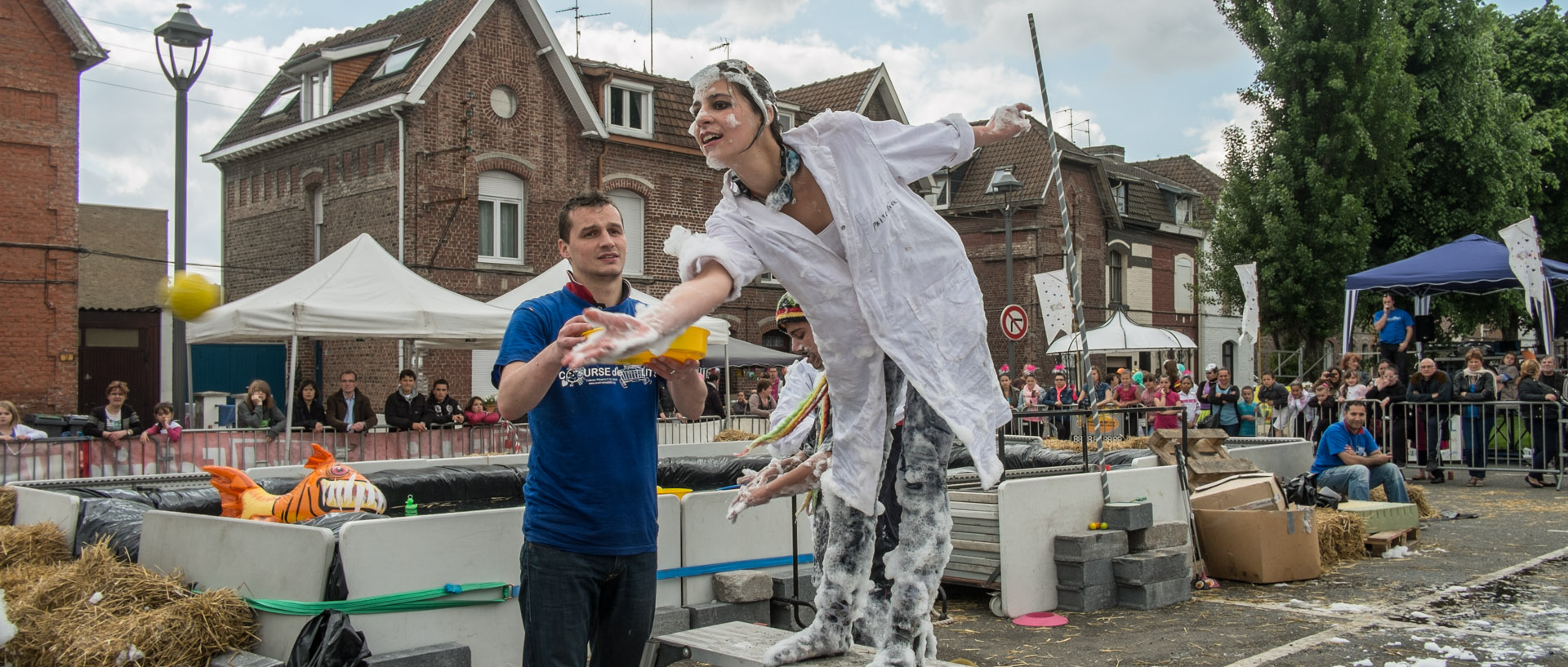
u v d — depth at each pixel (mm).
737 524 5461
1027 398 18953
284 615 4273
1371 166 23328
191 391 21594
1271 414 15570
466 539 4527
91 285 24797
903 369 2586
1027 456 9508
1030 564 6367
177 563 4801
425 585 4406
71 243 17172
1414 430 13547
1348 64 23094
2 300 16469
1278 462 10133
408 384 12961
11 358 16531
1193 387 16891
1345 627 5766
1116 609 6434
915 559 2801
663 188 23391
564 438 3176
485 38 20609
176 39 11484
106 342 22938
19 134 16656
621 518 3205
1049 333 16281
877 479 2779
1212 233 25547
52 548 5336
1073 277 6613
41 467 9570
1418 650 5234
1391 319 15883
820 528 4324
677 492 6043
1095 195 34188
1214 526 7355
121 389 11688
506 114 20953
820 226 2652
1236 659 5160
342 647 4008
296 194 22312
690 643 3643
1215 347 39312
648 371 3342
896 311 2598
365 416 12922
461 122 20234
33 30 16828
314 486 5629
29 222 16766
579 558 3150
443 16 21172
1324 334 23531
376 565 4297
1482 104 24141
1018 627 5984
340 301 11266
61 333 17031
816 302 2648
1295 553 7230
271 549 4387
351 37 24234
